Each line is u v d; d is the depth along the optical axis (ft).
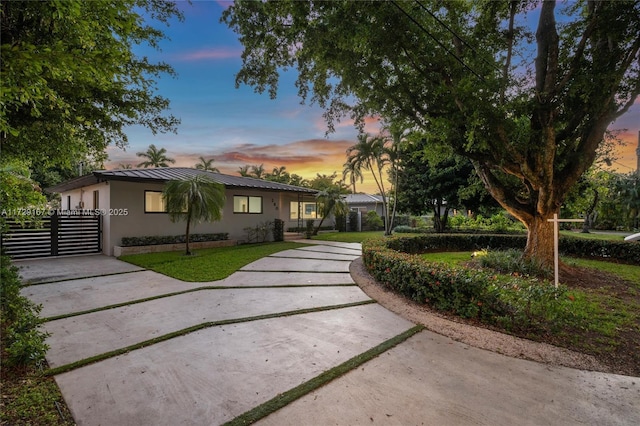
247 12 17.12
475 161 23.62
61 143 12.07
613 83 16.30
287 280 19.94
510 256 24.07
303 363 9.02
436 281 14.06
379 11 15.17
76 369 8.63
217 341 10.61
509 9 18.76
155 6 15.89
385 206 55.98
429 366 8.90
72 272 22.30
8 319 10.01
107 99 13.26
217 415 6.67
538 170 18.86
